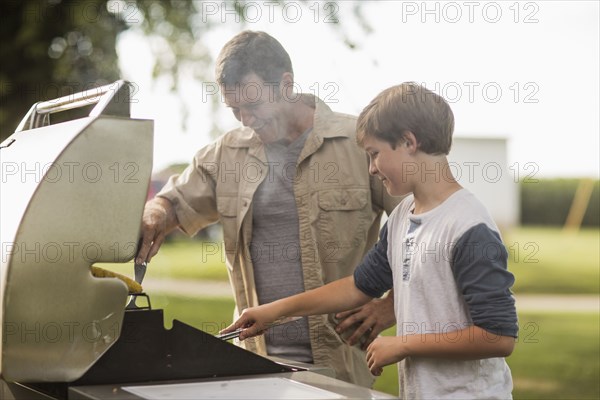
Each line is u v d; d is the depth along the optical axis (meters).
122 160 1.64
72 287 1.60
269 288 2.30
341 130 2.28
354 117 2.34
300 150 2.28
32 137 1.81
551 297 10.57
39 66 4.61
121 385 1.59
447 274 1.70
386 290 1.98
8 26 4.57
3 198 1.70
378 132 1.80
